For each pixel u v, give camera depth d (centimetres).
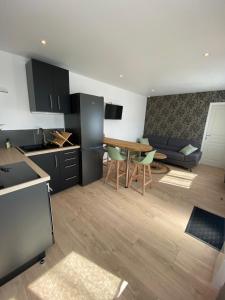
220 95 450
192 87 421
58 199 260
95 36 180
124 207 245
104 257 156
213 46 192
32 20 151
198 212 240
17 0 124
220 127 468
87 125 289
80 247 167
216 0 119
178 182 353
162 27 158
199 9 130
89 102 283
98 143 321
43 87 247
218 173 423
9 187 112
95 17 146
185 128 532
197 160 441
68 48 211
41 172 142
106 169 416
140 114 598
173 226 206
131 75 332
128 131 556
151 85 415
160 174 400
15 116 254
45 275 137
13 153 211
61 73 268
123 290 128
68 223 204
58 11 138
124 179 349
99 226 200
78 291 126
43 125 290
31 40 191
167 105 562
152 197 279
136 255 161
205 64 252
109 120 469
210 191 313
